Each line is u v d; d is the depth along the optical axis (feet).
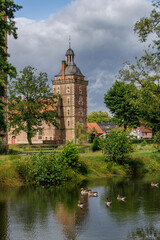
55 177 99.81
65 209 71.26
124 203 76.54
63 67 282.77
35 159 99.91
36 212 69.00
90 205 74.69
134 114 229.45
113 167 121.08
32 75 190.19
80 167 113.29
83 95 287.69
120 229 58.39
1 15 91.50
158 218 64.54
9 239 54.24
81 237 54.75
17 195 84.07
